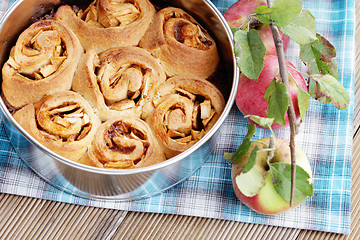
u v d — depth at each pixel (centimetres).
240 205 75
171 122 69
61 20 72
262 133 77
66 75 69
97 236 75
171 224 75
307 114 78
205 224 75
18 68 69
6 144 76
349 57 80
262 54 65
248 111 74
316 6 83
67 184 73
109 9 72
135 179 68
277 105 65
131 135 68
